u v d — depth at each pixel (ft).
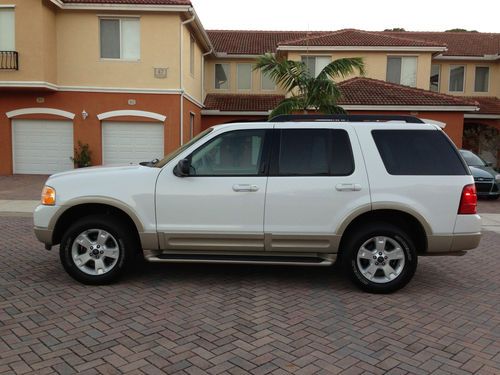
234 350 13.38
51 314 15.81
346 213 17.90
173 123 61.77
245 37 97.86
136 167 19.21
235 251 18.48
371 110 68.54
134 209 18.29
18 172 62.80
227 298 17.69
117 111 61.31
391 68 82.79
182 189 18.28
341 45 79.92
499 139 86.22
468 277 21.26
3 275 20.12
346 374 12.14
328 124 18.71
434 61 90.38
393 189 17.92
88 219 18.62
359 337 14.40
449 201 17.90
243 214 18.16
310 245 18.22
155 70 60.90
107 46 60.95
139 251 20.06
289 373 12.15
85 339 13.93
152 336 14.23
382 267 18.26
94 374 11.94
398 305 17.28
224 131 18.76
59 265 21.74
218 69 90.12
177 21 60.29
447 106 67.56
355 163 18.17
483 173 49.85
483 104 85.35
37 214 18.83
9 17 57.06
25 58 56.80
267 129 18.74
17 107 61.05
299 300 17.61
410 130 18.54
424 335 14.65
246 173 18.37
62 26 60.03
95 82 61.00
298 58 81.61
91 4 58.59
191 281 19.71
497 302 17.85
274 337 14.29
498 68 90.22
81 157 60.80
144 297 17.63
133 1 59.00
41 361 12.55
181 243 18.44
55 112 61.11
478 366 12.67
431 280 20.66
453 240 17.97
